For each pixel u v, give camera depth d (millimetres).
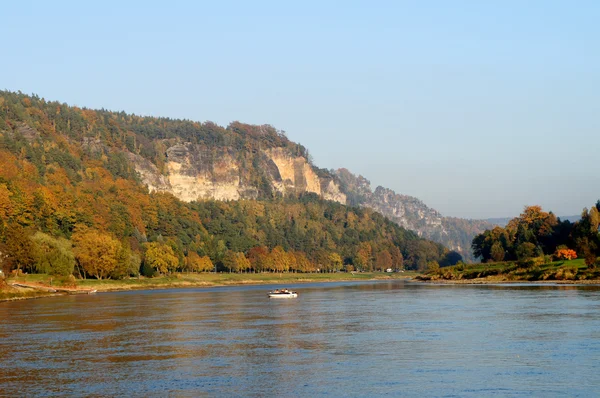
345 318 99812
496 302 123250
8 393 50938
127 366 60812
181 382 53969
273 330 85750
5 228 198375
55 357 65812
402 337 76312
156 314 110750
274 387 51844
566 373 54656
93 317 105438
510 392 48906
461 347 68188
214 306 130500
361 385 51906
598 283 184125
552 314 96688
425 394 48812
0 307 128500
